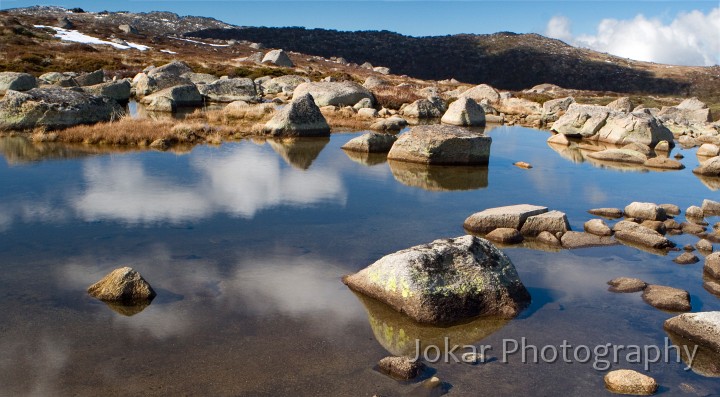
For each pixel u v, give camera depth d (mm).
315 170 17250
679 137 33000
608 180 18219
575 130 30562
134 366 6094
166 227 10867
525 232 11555
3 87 34031
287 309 7621
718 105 71000
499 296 7883
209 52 78875
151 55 63969
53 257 9102
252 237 10539
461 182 16625
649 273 9695
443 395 5840
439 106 41125
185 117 28969
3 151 18016
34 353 6258
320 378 6043
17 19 75750
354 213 12570
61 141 20219
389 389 5898
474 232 11477
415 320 7465
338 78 59938
